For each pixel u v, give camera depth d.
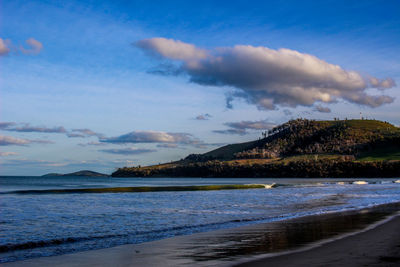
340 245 14.79
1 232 21.52
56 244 17.27
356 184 115.69
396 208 32.84
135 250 15.16
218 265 11.95
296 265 11.48
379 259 12.09
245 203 42.78
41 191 68.38
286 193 65.12
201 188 82.94
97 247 16.16
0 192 65.50
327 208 34.81
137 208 36.81
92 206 39.16
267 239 17.00
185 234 19.66
